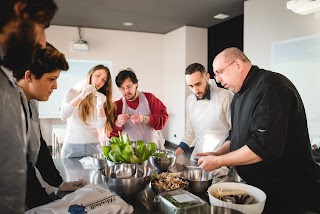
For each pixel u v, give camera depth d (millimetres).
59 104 5668
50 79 1017
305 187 1215
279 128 1075
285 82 1175
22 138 641
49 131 5578
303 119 1212
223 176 1365
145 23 5266
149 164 1595
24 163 640
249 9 3834
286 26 3309
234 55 1329
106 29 5766
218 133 2168
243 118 1315
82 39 5613
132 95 2182
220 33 5211
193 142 2311
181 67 5598
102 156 1637
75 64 5691
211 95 2146
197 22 5145
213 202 938
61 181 1277
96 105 2160
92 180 1351
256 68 1328
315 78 2986
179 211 834
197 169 1290
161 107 2344
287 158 1206
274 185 1218
